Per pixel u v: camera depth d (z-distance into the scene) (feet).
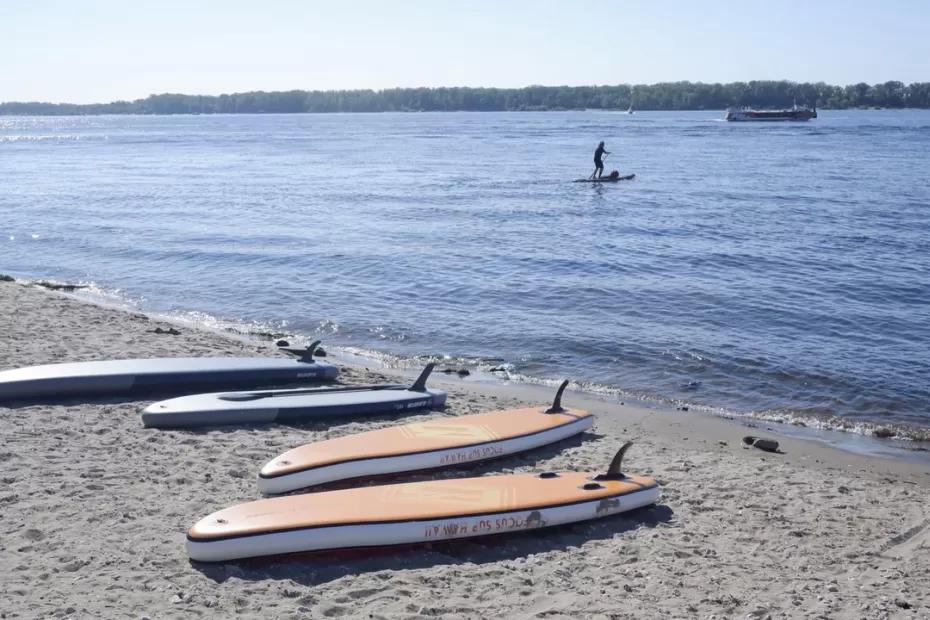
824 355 43.60
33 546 19.47
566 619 17.49
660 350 44.65
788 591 19.39
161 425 28.68
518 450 28.25
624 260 67.31
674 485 26.20
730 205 100.53
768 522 23.58
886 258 67.87
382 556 20.21
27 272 66.69
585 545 21.50
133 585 17.89
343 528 19.81
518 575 19.53
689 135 283.18
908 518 24.43
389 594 18.25
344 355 44.55
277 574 18.92
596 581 19.43
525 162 174.09
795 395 38.29
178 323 50.60
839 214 92.43
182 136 357.20
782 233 79.82
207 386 33.76
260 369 34.81
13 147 268.62
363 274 63.46
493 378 40.63
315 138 311.06
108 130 484.33
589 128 361.71
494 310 53.16
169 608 17.03
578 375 41.11
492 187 123.95
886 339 46.39
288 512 20.40
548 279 60.90
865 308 52.70
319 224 87.92
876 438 33.50
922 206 98.63
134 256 72.18
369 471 25.02
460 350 45.39
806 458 30.71
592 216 92.17
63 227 88.07
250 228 85.56
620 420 34.40
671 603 18.49
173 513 21.62
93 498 22.34
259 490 23.34
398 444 26.43
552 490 22.97
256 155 210.59
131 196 116.37
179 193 119.96
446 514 20.85
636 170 150.92
